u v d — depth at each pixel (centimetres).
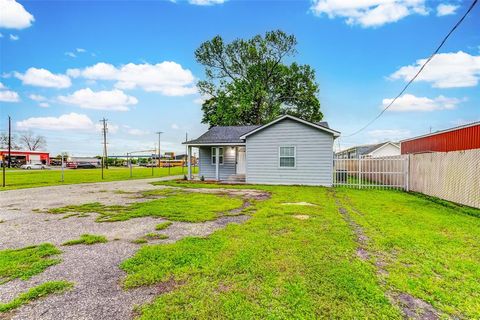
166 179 2134
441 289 300
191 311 257
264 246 438
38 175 2744
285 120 1522
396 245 449
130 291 299
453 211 744
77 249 444
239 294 288
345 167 1452
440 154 987
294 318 246
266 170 1559
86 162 6438
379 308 262
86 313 255
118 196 1104
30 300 279
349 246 438
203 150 1942
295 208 775
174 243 466
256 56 3138
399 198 1000
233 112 2941
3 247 459
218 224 606
